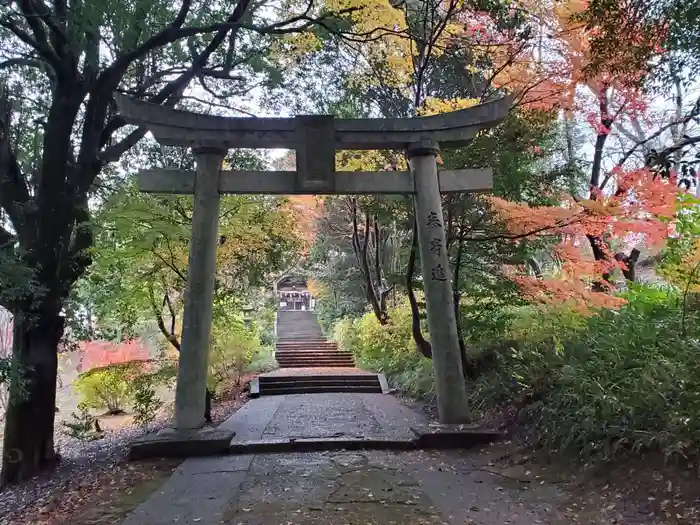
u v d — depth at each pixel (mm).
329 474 4949
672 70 4047
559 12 7496
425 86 10117
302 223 15914
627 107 8945
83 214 7078
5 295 5062
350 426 7680
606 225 6805
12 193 6551
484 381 7742
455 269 7949
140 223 7742
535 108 7879
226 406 11070
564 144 10930
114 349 11242
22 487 5996
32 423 6508
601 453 4527
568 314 7336
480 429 6109
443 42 8578
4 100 6613
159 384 9453
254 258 10664
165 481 4902
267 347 18781
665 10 3818
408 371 12086
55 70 6344
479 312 8125
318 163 6578
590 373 5426
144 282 8750
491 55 8562
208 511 4039
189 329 6309
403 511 3918
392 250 16391
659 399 4371
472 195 7516
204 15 7148
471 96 9961
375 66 9891
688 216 6051
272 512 3953
